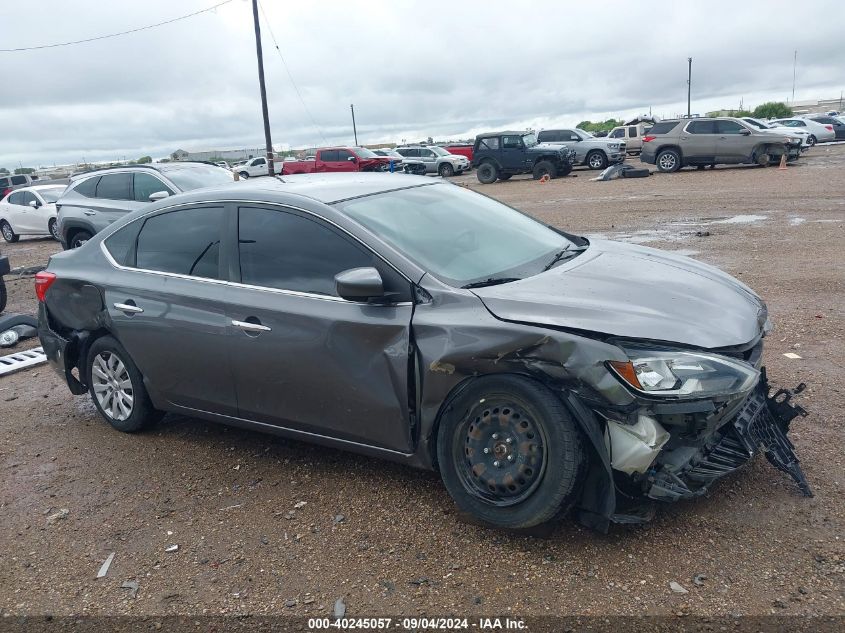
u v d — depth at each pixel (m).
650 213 15.38
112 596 3.35
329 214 4.01
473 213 4.59
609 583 3.11
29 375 6.92
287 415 4.15
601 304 3.43
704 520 3.49
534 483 3.29
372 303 3.69
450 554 3.42
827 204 14.64
